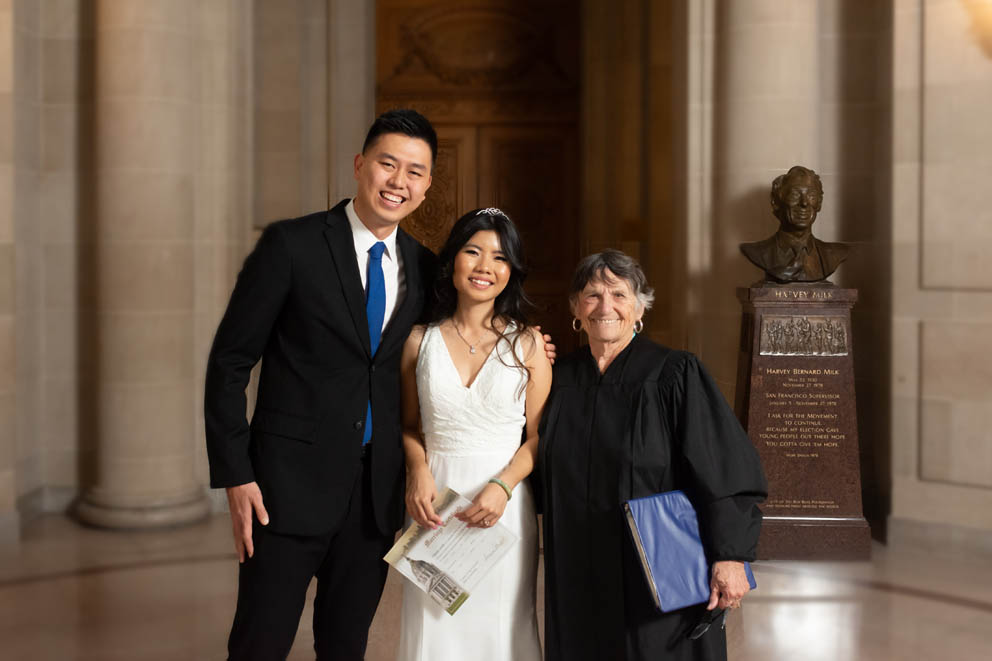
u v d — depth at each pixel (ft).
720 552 7.93
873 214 21.93
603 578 8.29
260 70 23.39
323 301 8.55
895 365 19.99
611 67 28.96
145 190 19.83
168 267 20.12
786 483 18.62
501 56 32.22
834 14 22.00
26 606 15.26
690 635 7.99
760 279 21.06
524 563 8.93
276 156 23.57
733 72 21.16
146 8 19.66
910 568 17.83
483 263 8.61
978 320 18.90
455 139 32.30
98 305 20.18
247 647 8.64
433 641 8.72
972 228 18.95
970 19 18.80
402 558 8.67
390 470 8.95
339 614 9.21
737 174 21.17
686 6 22.00
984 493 18.88
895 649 13.62
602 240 29.12
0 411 19.21
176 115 20.11
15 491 19.52
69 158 21.25
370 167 8.55
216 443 8.42
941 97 19.22
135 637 13.88
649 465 8.25
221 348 8.52
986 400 18.84
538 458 8.89
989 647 13.75
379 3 32.14
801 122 20.85
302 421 8.61
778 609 15.38
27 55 20.51
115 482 20.18
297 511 8.54
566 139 32.09
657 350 8.66
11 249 19.47
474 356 8.96
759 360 18.66
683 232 22.54
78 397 21.54
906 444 19.85
